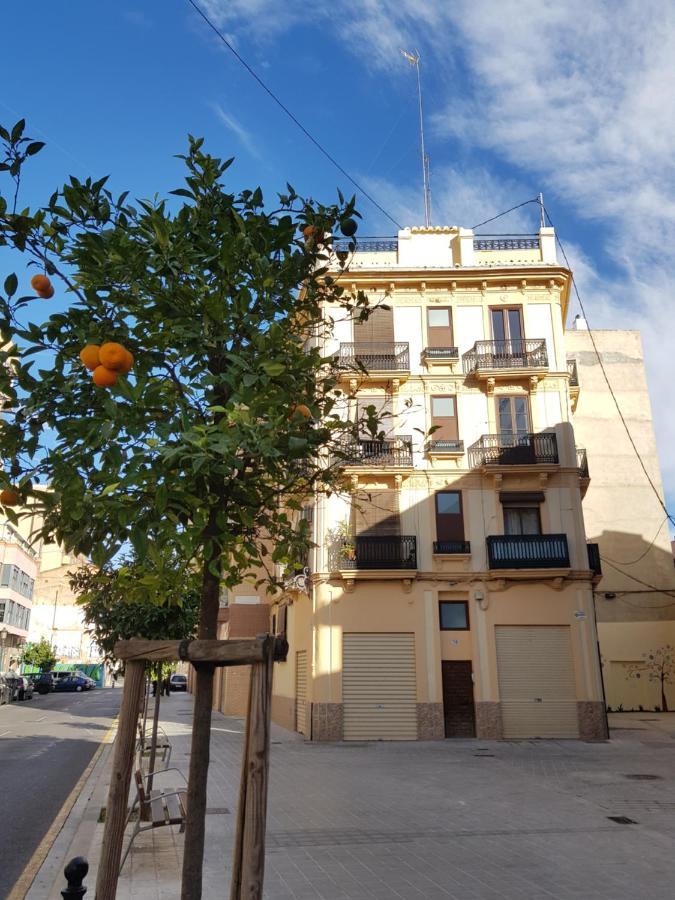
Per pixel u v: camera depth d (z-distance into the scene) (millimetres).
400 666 21188
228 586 5152
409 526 22219
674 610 33094
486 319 24141
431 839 8156
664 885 6395
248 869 3004
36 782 12539
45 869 7152
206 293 4156
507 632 21375
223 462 3549
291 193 4742
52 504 3646
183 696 51156
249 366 3930
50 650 63688
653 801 10586
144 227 4266
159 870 6832
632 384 36375
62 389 3812
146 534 3488
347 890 6266
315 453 4605
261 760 3158
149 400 3627
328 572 21609
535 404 23281
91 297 4086
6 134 3752
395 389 23281
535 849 7699
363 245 25297
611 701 32219
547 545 21625
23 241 3963
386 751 17938
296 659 24469
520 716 20750
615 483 35000
